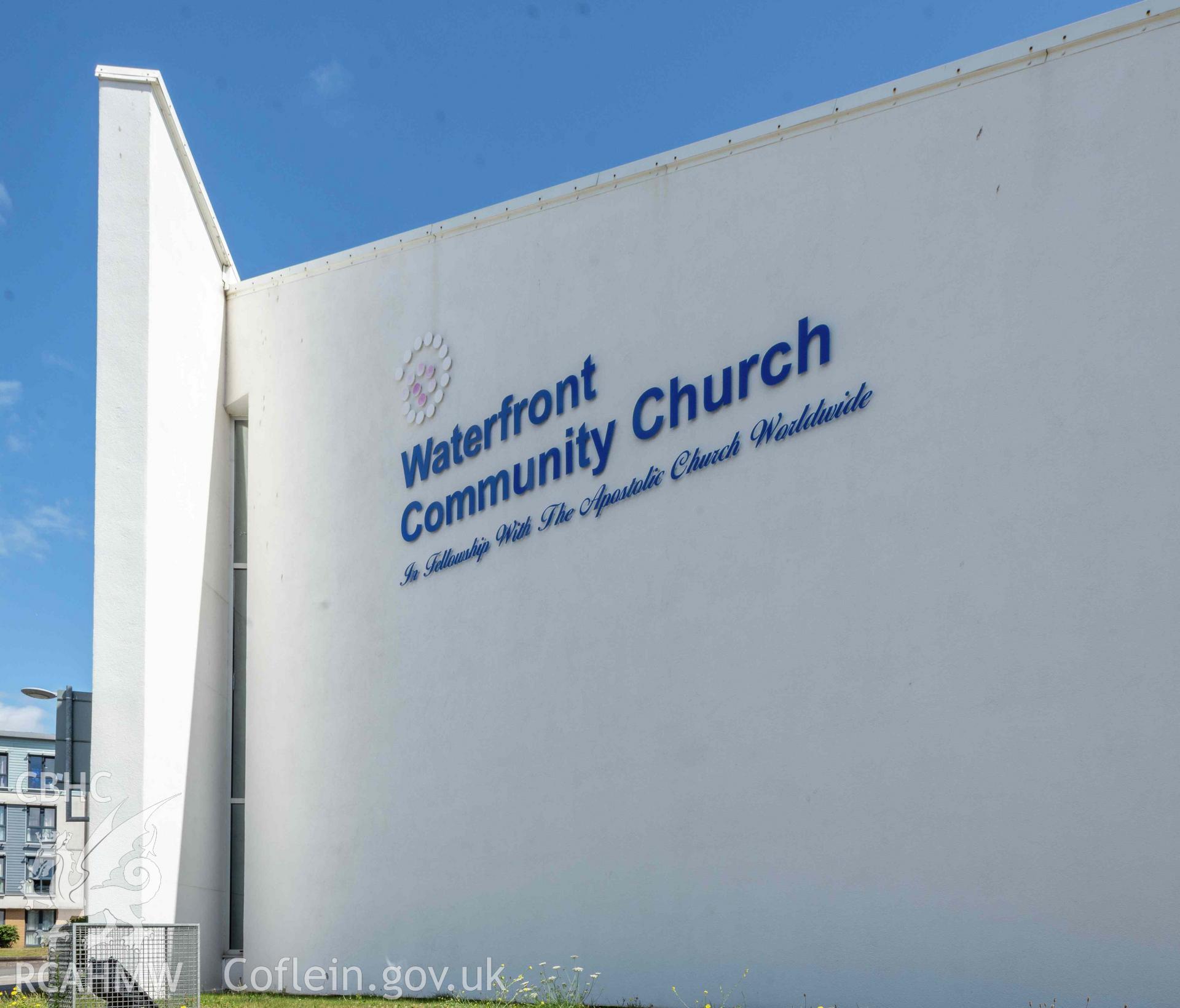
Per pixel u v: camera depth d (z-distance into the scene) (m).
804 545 11.62
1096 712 9.95
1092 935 9.66
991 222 11.09
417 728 13.80
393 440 14.80
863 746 10.98
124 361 13.45
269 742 15.03
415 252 15.05
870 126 11.89
